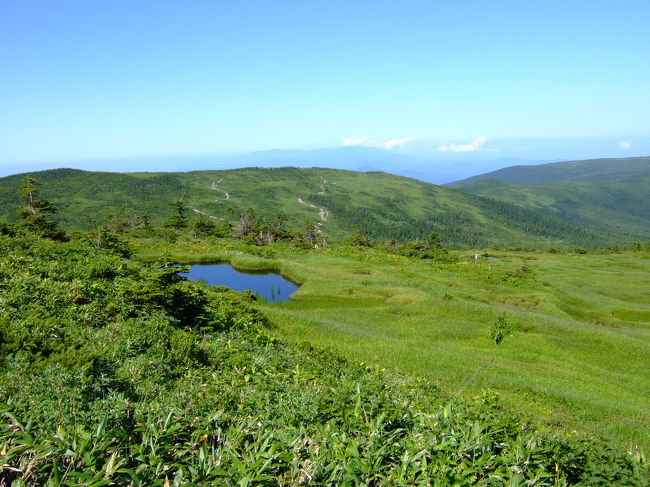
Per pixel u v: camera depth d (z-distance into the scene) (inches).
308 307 1689.2
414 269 2568.9
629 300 2421.3
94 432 199.3
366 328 1339.8
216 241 3225.9
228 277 2153.1
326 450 221.3
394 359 942.4
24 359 312.5
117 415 231.6
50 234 1990.7
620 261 4247.0
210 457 193.2
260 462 186.9
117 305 623.8
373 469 205.3
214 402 309.9
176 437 222.7
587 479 243.8
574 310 2033.7
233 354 544.7
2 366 304.3
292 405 320.2
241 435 220.4
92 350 376.5
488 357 1114.1
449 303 1678.2
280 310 1374.3
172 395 315.6
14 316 453.1
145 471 175.9
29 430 190.1
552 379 968.9
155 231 3927.2
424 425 271.6
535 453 242.1
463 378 856.3
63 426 204.5
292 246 3560.5
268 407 313.3
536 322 1505.9
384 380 587.8
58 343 385.1
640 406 837.2
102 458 181.3
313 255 2758.4
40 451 173.6
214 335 682.2
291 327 1122.0
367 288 1898.4
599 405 794.2
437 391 673.6
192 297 761.0
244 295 1462.8
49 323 428.5
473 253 5295.3
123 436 200.2
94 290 658.8
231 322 830.5
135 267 1015.0
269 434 231.9
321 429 263.4
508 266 3476.9
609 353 1284.4
